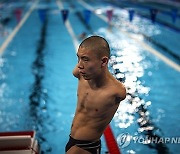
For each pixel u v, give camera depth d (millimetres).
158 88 3119
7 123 2527
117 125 2424
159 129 2359
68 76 3520
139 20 6965
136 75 3480
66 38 5273
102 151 2072
